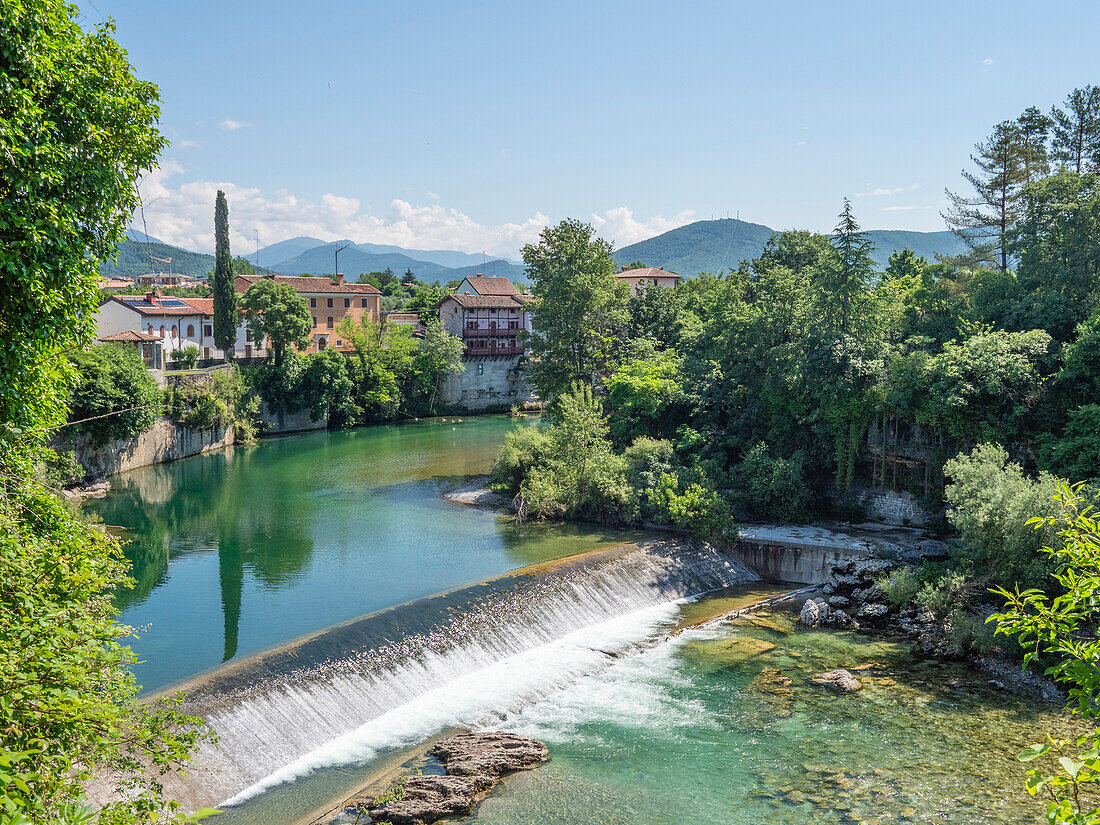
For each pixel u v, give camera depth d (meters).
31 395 16.94
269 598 36.22
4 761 6.95
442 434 94.38
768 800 23.11
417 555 43.53
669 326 83.69
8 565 13.37
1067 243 49.38
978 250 61.34
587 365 72.50
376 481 65.19
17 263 14.77
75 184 16.03
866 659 33.34
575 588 37.59
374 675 28.39
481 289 129.88
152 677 27.30
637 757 25.50
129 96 17.23
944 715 28.38
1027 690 30.27
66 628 12.30
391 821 21.44
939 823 21.86
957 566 37.53
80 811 7.63
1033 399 43.00
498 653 32.53
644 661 33.16
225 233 91.19
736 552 45.50
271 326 92.00
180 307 99.06
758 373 56.69
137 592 37.12
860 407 48.38
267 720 24.80
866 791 23.53
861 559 42.09
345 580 38.91
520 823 21.84
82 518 48.84
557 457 54.06
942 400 43.72
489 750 25.12
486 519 52.38
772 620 37.97
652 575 41.38
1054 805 7.73
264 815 21.62
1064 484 10.77
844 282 50.75
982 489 36.12
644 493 50.44
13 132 14.16
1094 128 61.25
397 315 135.25
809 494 49.22
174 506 55.66
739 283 73.44
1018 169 62.34
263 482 64.56
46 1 15.50
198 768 22.27
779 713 28.61
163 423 73.19
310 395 97.12
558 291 70.56
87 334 17.53
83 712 11.00
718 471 50.97
